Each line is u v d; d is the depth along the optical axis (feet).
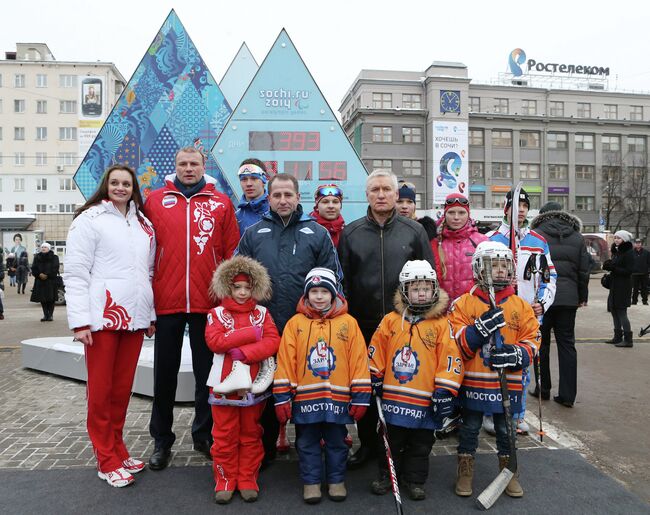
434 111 143.13
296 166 20.76
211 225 11.16
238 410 9.86
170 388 11.07
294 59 20.85
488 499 9.11
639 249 35.53
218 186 21.67
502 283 9.95
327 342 9.68
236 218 13.00
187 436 12.79
